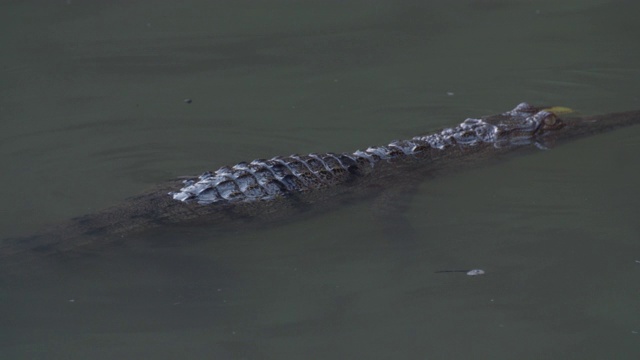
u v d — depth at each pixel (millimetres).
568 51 23516
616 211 15094
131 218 14812
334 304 12961
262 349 11906
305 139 18953
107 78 22562
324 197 15906
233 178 15539
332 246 14641
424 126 19562
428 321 12445
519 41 24391
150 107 20750
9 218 15281
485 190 16406
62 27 25891
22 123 19766
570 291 12914
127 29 25781
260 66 23250
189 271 13883
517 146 18016
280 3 27797
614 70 22203
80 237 14219
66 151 18297
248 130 19422
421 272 13680
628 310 12414
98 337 12273
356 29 25656
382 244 14594
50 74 22750
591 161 17234
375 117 20078
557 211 15258
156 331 12406
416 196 16312
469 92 21266
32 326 12508
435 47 24203
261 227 15055
